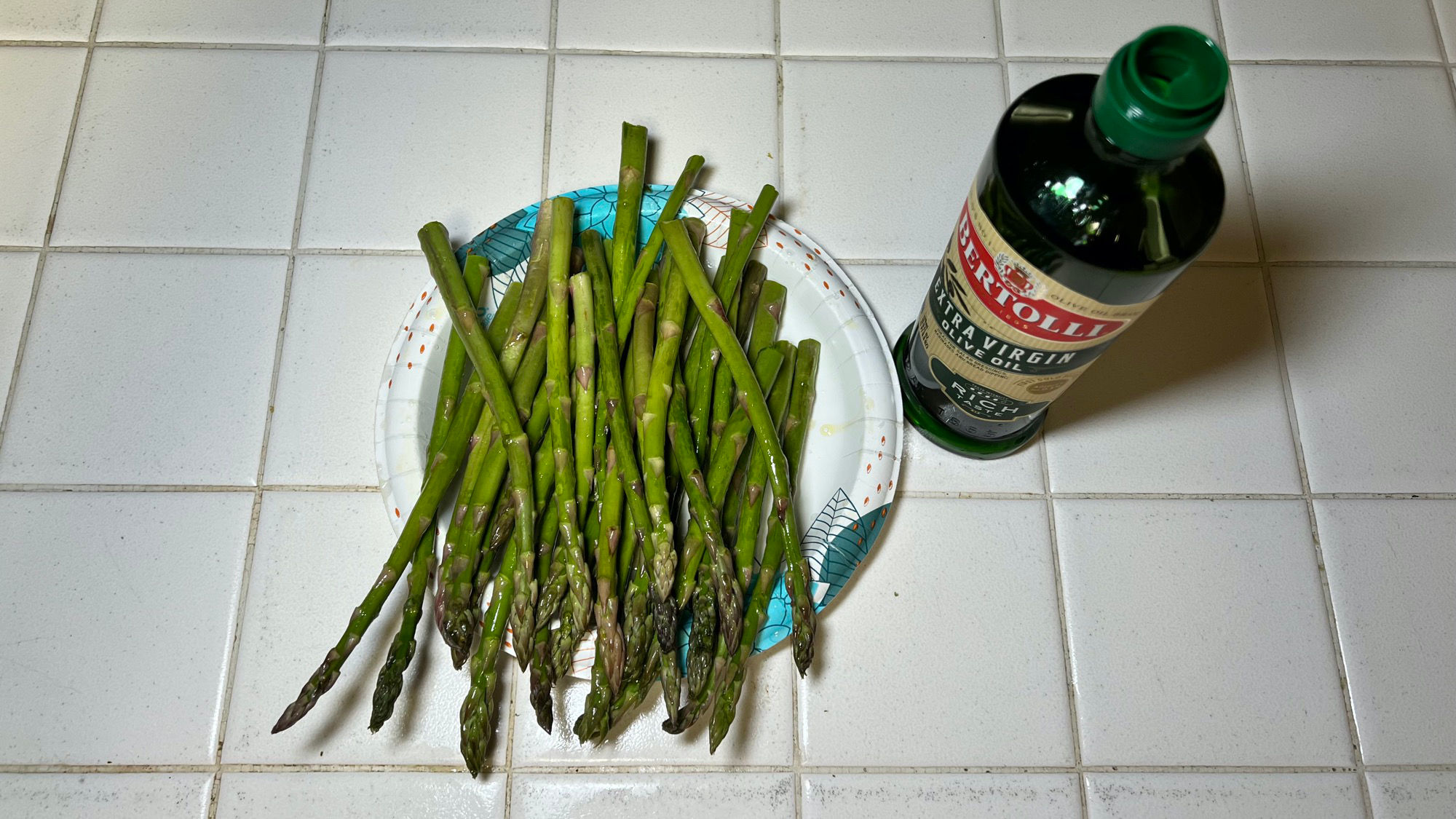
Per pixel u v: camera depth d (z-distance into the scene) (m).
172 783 0.65
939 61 0.85
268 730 0.66
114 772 0.66
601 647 0.56
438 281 0.65
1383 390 0.77
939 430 0.72
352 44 0.83
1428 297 0.79
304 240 0.78
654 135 0.81
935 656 0.70
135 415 0.73
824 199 0.81
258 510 0.71
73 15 0.83
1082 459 0.74
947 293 0.58
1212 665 0.70
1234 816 0.67
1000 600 0.71
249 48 0.83
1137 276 0.48
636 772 0.67
